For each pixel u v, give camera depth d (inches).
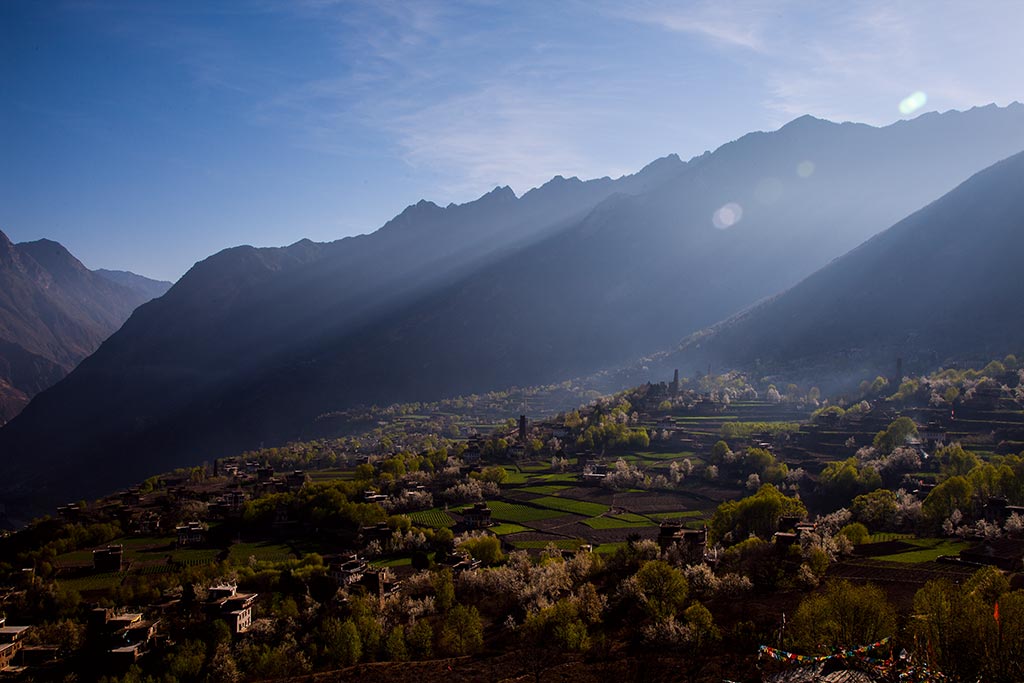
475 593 5708.7
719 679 3405.5
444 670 4301.2
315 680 4407.0
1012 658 2448.3
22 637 5285.4
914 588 4222.4
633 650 4133.9
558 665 4097.0
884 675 2319.1
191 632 5280.5
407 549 7367.1
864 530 5679.1
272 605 5757.9
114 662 4953.3
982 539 5349.4
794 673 2399.1
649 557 5698.8
